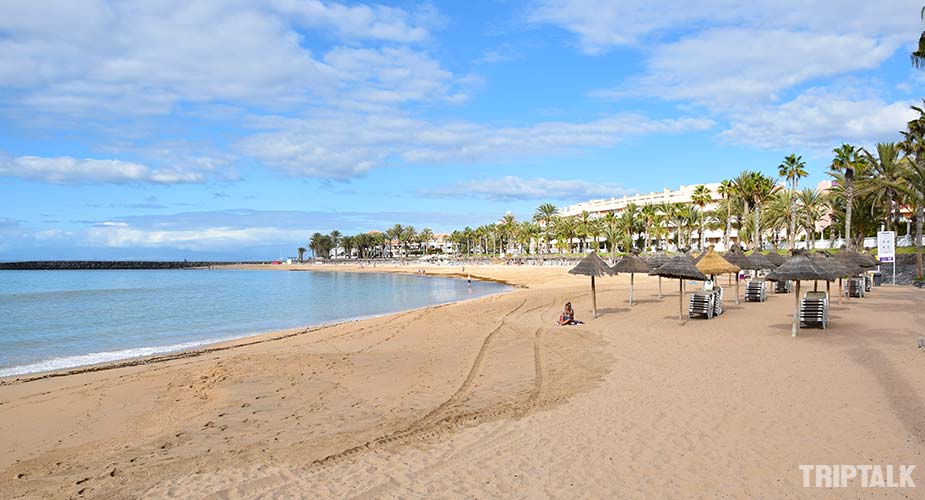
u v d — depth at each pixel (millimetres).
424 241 188625
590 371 12078
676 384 10430
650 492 5945
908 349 12492
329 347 17688
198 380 12523
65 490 6746
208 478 6891
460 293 51906
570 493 6012
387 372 13055
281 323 29016
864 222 46969
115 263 182500
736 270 23047
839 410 8336
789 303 23250
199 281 90562
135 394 11734
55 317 33125
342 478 6727
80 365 17172
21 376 15047
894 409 8250
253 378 12508
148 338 23828
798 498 5656
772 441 7246
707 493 5863
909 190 35281
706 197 77438
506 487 6246
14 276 118562
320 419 9359
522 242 128750
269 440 8305
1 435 9328
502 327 20359
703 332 16453
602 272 20906
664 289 35094
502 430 8312
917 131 36000
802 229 73562
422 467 6980
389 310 35719
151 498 6363
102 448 8383
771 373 10852
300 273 131750
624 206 115000
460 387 11328
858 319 17547
